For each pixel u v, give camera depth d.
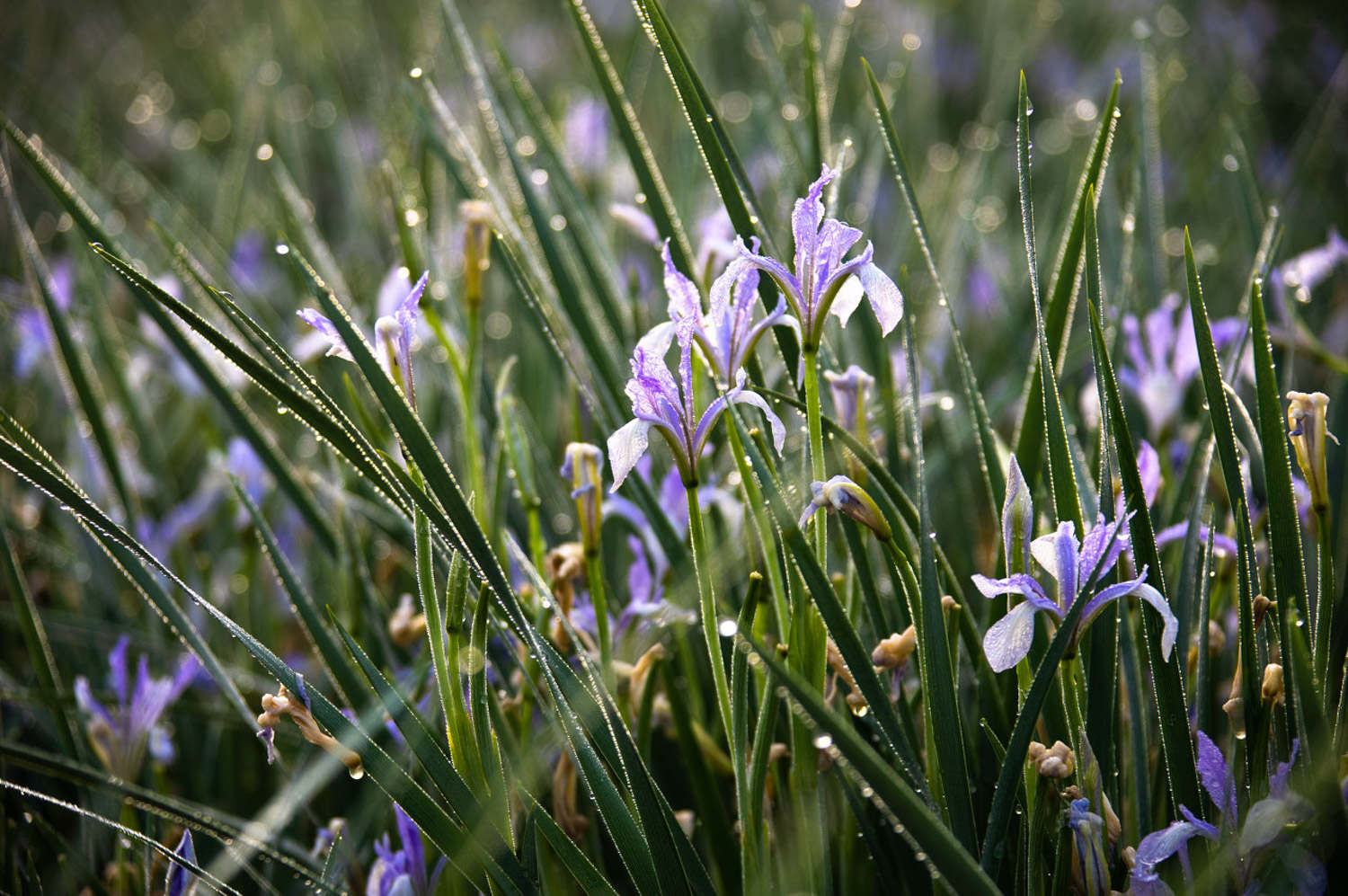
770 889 1.02
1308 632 1.03
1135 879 0.99
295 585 1.09
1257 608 1.03
